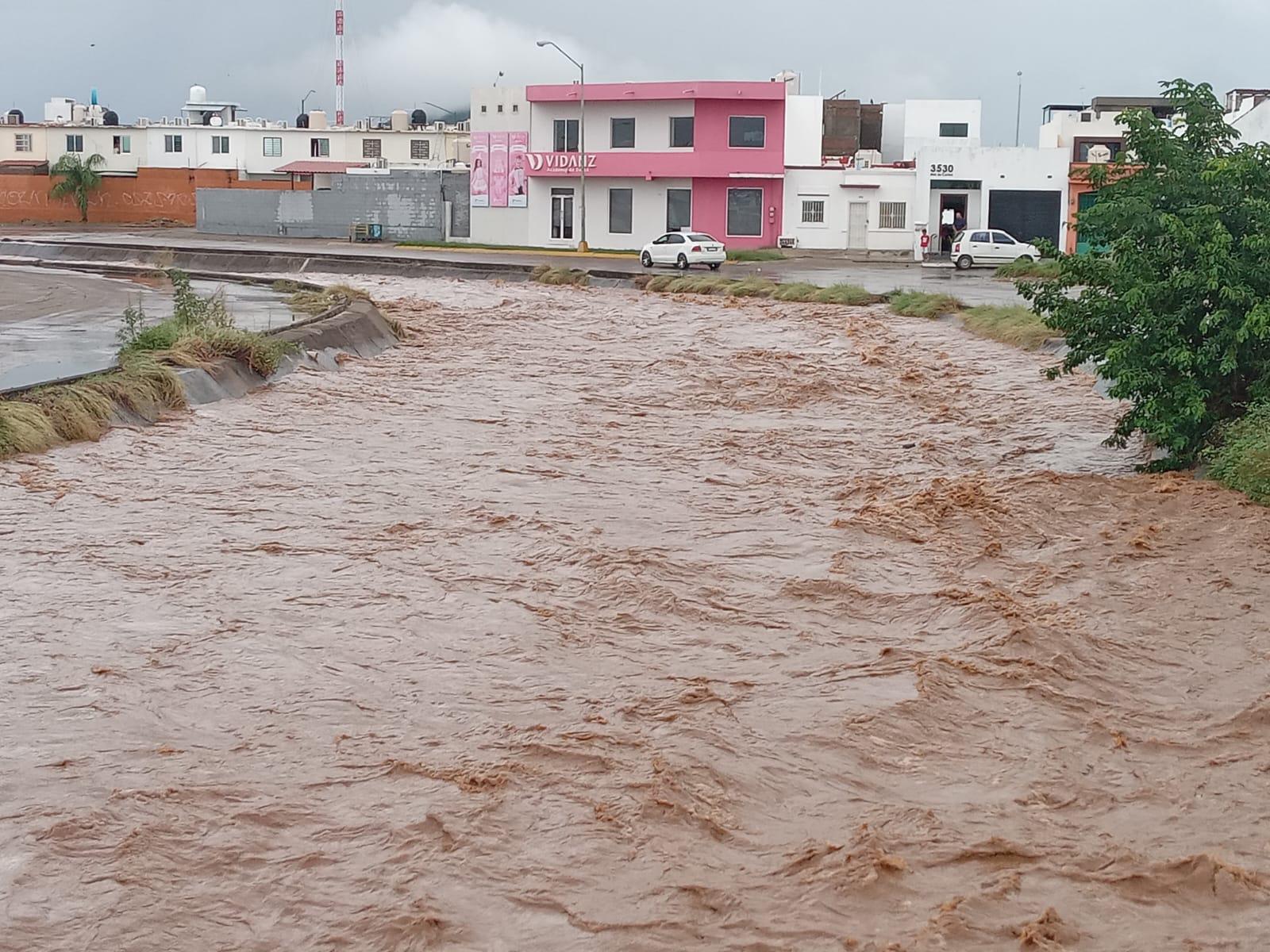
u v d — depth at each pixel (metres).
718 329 32.28
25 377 21.06
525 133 64.62
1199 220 15.16
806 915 6.39
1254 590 11.33
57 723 8.60
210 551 12.68
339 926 6.35
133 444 17.47
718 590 11.55
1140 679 9.50
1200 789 7.76
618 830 7.18
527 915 6.43
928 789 7.76
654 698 9.06
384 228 69.19
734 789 7.70
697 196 61.56
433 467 16.56
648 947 6.16
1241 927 6.31
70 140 88.81
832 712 8.84
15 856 6.90
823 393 22.75
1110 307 15.62
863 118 78.12
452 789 7.65
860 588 11.56
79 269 50.19
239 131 87.25
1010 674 9.49
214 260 53.75
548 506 14.56
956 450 18.09
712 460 17.30
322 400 21.38
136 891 6.60
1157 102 67.62
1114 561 12.25
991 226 60.00
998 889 6.59
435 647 10.09
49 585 11.53
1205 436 15.66
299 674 9.49
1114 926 6.32
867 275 47.75
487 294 41.62
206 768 7.95
